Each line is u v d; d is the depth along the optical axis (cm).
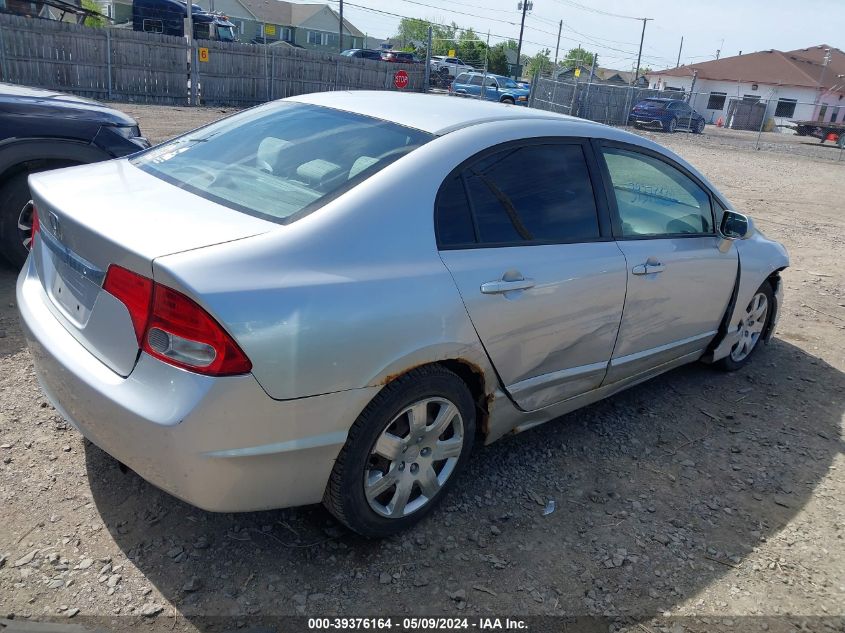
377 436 263
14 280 514
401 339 256
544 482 343
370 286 250
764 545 314
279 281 231
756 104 4412
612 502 334
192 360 220
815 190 1619
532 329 308
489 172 304
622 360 375
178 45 2205
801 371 518
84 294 253
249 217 255
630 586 280
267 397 227
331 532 289
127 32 2097
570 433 393
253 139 321
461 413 293
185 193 278
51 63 1997
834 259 884
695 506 338
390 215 266
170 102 2248
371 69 2769
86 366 244
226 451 226
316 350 234
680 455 383
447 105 346
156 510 290
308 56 2548
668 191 398
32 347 275
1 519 275
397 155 287
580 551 297
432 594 264
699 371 504
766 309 506
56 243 271
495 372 301
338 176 277
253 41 6266
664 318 391
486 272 287
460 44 7088
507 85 3522
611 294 344
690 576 289
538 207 321
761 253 470
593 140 358
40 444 324
